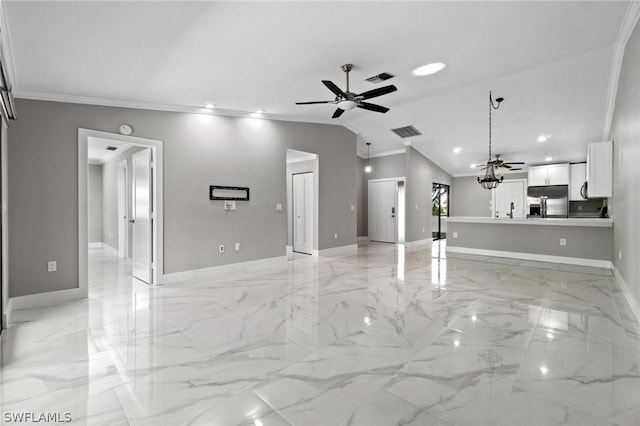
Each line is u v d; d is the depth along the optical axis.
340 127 6.89
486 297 3.69
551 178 8.51
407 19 2.70
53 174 3.63
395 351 2.34
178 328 2.82
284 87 4.11
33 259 3.51
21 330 2.80
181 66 3.32
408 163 8.09
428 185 9.09
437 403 1.72
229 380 1.97
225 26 2.64
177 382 1.96
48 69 3.15
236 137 5.20
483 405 1.69
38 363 2.21
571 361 2.16
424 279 4.61
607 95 4.91
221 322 2.96
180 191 4.59
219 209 4.99
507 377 1.97
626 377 1.96
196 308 3.37
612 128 5.14
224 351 2.37
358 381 1.94
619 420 1.56
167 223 4.47
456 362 2.16
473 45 3.24
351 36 2.94
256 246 5.45
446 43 3.17
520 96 5.27
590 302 3.47
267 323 2.92
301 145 6.16
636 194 3.00
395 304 3.45
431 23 2.78
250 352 2.35
